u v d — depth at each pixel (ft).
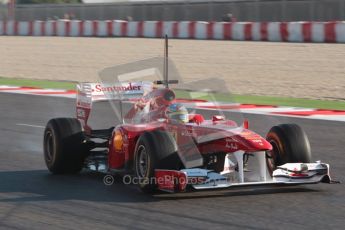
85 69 264.72
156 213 74.84
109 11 540.52
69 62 288.30
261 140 79.77
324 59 261.03
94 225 70.64
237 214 74.02
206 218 72.49
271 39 315.58
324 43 304.50
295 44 306.96
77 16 562.25
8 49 350.43
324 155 114.32
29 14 587.68
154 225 70.18
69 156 95.96
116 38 378.53
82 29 397.19
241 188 86.43
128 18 490.49
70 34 402.93
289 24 307.58
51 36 412.16
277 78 224.33
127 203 79.66
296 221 71.36
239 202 79.25
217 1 468.75
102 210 76.79
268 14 438.40
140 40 358.43
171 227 69.31
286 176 81.51
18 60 305.12
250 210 75.66
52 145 97.40
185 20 490.49
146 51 307.37
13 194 86.33
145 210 76.23
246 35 325.62
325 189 86.43
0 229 69.87
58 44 361.10
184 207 77.15
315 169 82.69
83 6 558.15
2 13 600.80
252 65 254.68
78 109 103.14
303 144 84.28
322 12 410.11
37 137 135.85
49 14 577.02
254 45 312.09
